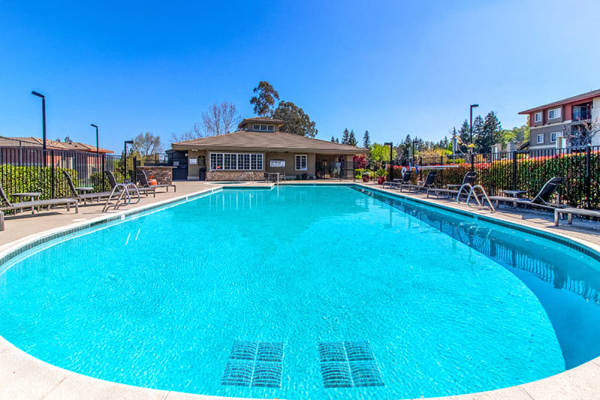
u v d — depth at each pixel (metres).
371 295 3.06
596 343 2.21
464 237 5.62
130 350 2.15
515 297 3.00
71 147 30.67
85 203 8.91
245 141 23.84
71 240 5.40
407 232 6.09
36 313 2.69
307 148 23.17
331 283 3.39
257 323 2.53
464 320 2.56
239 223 7.09
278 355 2.10
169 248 4.87
